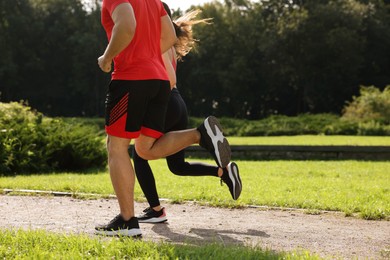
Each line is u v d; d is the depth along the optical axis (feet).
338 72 264.31
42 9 297.12
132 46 20.52
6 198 31.91
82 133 57.62
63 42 294.87
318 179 45.09
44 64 294.66
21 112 64.23
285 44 261.24
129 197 20.98
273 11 295.48
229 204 29.73
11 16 284.41
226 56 282.77
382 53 276.62
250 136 149.18
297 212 28.17
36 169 52.26
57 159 54.90
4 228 22.13
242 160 73.36
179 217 26.40
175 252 16.93
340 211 28.40
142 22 20.70
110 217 25.81
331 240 21.25
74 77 289.94
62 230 22.18
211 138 21.86
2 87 288.71
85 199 32.07
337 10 259.39
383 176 48.98
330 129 148.87
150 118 21.31
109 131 20.85
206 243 19.16
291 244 20.43
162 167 56.59
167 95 21.44
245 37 281.54
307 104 285.64
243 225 24.34
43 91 295.69
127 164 20.98
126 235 20.59
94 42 283.79
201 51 278.26
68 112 305.12
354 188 37.96
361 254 18.94
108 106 20.80
